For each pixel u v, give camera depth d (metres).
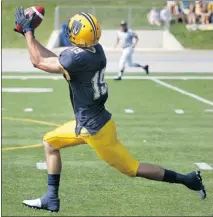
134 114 32.88
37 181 18.95
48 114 32.50
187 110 34.44
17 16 15.02
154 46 81.69
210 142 25.53
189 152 23.52
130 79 49.88
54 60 14.88
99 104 15.27
